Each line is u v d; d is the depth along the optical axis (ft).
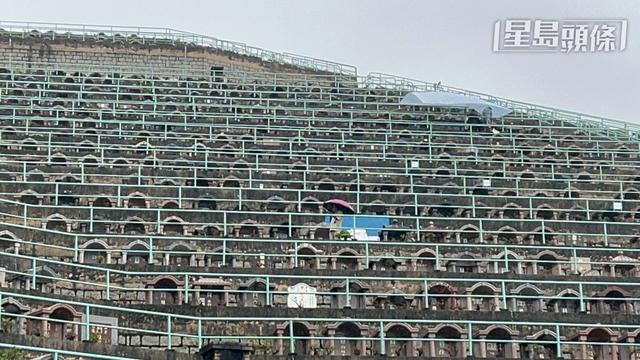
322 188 228.84
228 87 292.20
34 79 282.77
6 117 249.14
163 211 199.00
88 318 141.28
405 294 172.14
